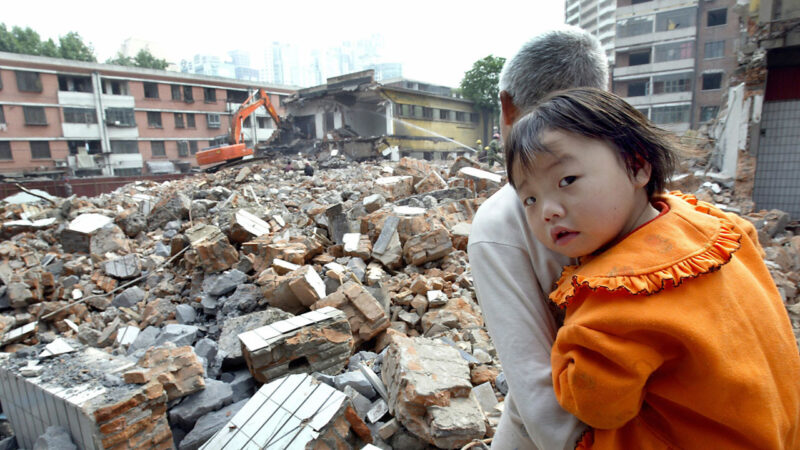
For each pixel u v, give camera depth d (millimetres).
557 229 923
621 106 923
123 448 2482
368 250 6539
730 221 1066
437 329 4500
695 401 821
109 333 5246
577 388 829
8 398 3074
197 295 6070
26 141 32250
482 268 1132
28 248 8609
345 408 2404
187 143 40312
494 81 39438
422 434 2594
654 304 803
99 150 35969
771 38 10289
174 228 9898
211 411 3047
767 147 10820
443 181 11562
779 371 872
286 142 35125
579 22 56438
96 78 35062
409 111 34156
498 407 2947
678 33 28219
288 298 4805
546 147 876
